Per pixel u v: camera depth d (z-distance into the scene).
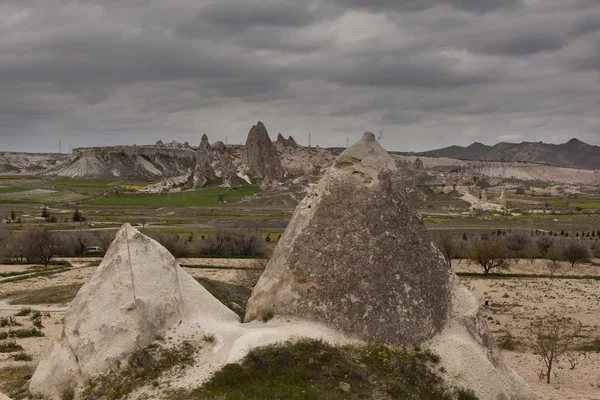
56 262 70.25
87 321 16.47
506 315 41.25
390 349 17.14
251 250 79.81
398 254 18.77
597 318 39.97
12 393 15.99
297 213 20.73
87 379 15.36
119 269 17.52
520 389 18.08
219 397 14.06
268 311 18.67
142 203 181.62
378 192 19.72
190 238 90.81
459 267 73.56
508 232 110.06
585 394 21.69
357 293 18.11
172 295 17.55
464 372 16.55
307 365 15.82
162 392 14.46
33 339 28.70
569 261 79.44
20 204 167.00
